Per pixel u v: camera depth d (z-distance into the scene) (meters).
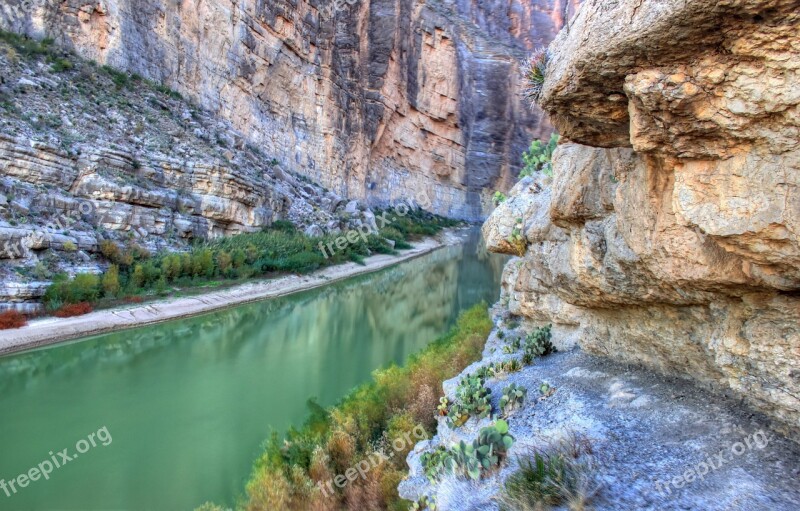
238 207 31.34
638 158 4.11
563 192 5.83
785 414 3.69
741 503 3.28
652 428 4.55
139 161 25.89
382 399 10.20
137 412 12.19
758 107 2.65
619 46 2.97
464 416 6.64
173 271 23.47
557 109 4.00
